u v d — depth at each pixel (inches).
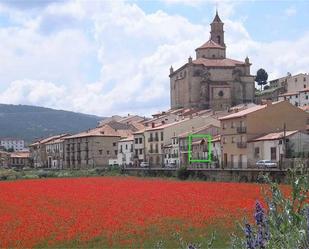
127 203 1998.0
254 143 3971.5
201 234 1259.8
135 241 1199.6
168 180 3725.4
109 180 3895.2
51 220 1526.8
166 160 5403.5
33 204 2087.8
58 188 3043.8
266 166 3287.4
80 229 1333.7
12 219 1576.0
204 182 3250.5
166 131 5418.3
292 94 6791.3
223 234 1251.2
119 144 6437.0
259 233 313.1
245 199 1999.3
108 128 6811.0
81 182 3671.3
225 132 4407.0
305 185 327.0
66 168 6437.0
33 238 1210.0
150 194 2407.7
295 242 289.4
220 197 2128.4
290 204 318.0
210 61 7372.1
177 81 7559.1
